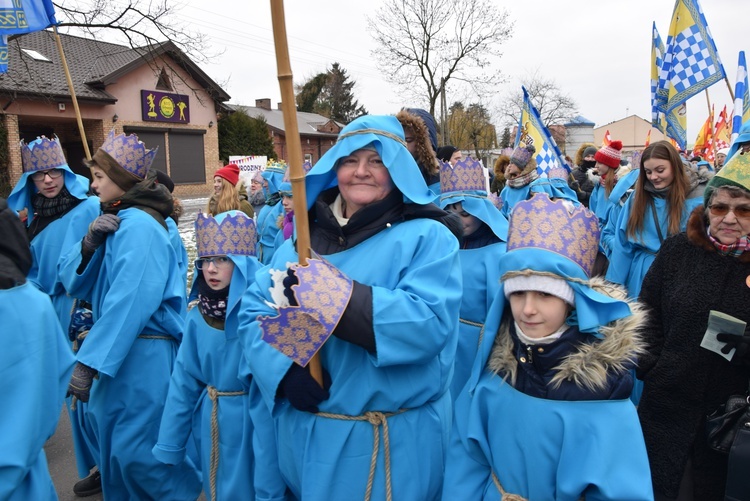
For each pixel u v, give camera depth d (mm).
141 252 3236
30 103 22922
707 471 2414
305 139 47219
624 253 4391
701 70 5566
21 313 1862
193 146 31188
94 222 3314
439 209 2283
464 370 3627
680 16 5641
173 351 3514
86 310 3635
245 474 2926
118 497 3514
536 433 1975
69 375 2084
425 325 2033
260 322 2018
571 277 1970
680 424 2463
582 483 1855
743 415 2232
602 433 1890
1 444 1756
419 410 2307
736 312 2342
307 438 2236
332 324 1957
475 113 37781
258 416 2654
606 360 1954
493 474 2129
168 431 3098
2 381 1792
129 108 27766
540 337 2029
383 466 2203
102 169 3385
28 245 1995
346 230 2260
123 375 3342
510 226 2158
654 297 2650
